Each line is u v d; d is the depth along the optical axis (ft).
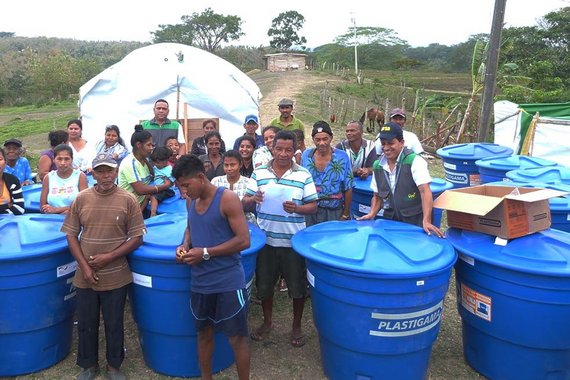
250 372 12.28
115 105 27.53
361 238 10.89
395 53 207.62
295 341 13.44
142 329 11.98
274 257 13.10
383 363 10.60
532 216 11.43
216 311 10.43
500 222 11.18
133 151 15.57
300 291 13.04
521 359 10.93
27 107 147.13
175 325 11.34
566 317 10.26
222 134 28.48
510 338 10.84
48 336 11.97
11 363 11.70
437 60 227.20
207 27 214.07
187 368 11.87
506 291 10.57
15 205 14.16
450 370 12.35
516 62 85.46
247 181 14.14
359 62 204.74
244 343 10.64
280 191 12.56
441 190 16.87
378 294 9.96
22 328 11.43
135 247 11.08
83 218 10.93
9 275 10.91
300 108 79.77
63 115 111.96
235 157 13.89
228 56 222.48
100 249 10.96
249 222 13.73
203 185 9.91
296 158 17.62
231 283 10.27
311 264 11.01
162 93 27.63
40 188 17.54
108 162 10.62
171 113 27.84
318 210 15.01
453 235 12.14
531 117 38.17
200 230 10.20
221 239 10.14
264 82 130.52
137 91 27.40
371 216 13.30
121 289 11.34
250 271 11.76
